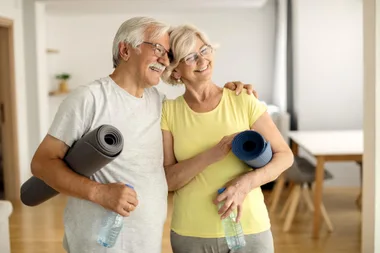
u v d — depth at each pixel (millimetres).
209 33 7098
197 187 2195
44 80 6285
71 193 1906
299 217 5164
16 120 5723
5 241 3180
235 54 7121
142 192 2031
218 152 2135
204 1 6332
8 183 5773
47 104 6477
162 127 2248
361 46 6215
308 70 6273
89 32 7086
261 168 2131
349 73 6258
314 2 6168
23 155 5930
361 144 4824
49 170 1921
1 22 5359
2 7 5363
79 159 1870
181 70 2162
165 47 2037
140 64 2014
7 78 5629
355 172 6395
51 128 1961
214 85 2283
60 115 1958
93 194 1884
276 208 5531
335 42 6219
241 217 2154
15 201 5750
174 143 2248
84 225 1988
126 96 2037
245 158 2078
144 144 2055
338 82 6277
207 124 2205
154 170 2090
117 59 2084
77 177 1902
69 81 7145
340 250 4195
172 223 2281
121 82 2061
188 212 2201
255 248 2176
